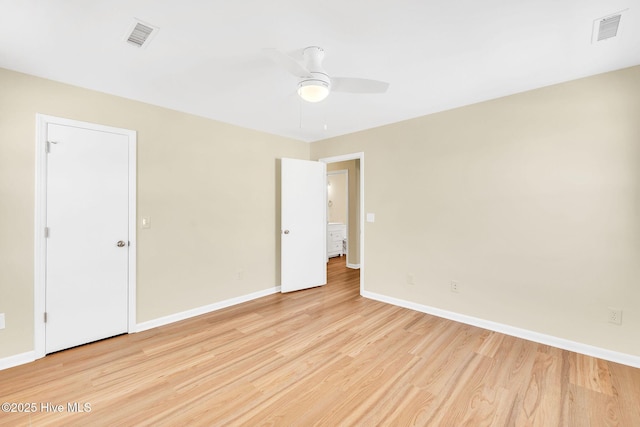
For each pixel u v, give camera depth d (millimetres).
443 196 3133
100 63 2111
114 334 2656
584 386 1919
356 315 3213
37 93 2277
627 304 2178
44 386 1930
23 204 2211
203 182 3287
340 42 1873
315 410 1714
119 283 2684
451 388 1912
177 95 2697
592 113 2309
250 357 2311
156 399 1806
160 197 2947
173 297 3037
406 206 3441
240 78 2361
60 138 2375
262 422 1617
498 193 2771
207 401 1790
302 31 1754
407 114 3248
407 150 3422
